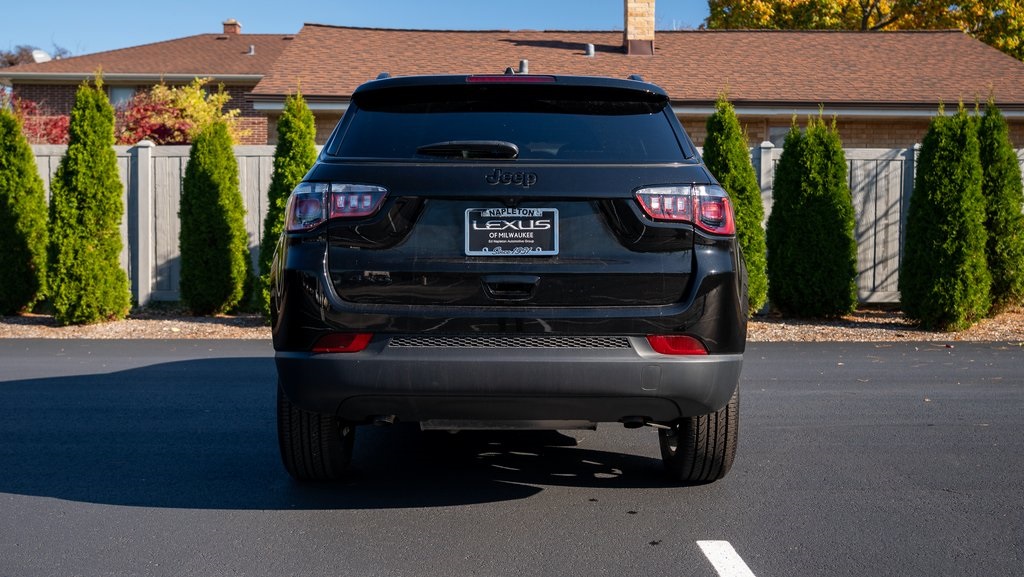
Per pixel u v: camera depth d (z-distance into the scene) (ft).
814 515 12.64
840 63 60.75
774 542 11.51
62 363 27.35
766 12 100.53
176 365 26.94
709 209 11.85
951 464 15.47
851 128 56.44
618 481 14.44
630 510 12.88
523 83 12.60
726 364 11.80
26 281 39.40
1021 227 36.11
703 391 11.69
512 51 63.67
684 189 11.80
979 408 20.45
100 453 16.19
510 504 13.17
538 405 11.61
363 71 58.39
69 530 11.96
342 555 11.04
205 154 38.60
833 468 15.23
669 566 10.67
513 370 11.32
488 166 11.69
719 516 12.60
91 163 36.27
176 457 15.90
